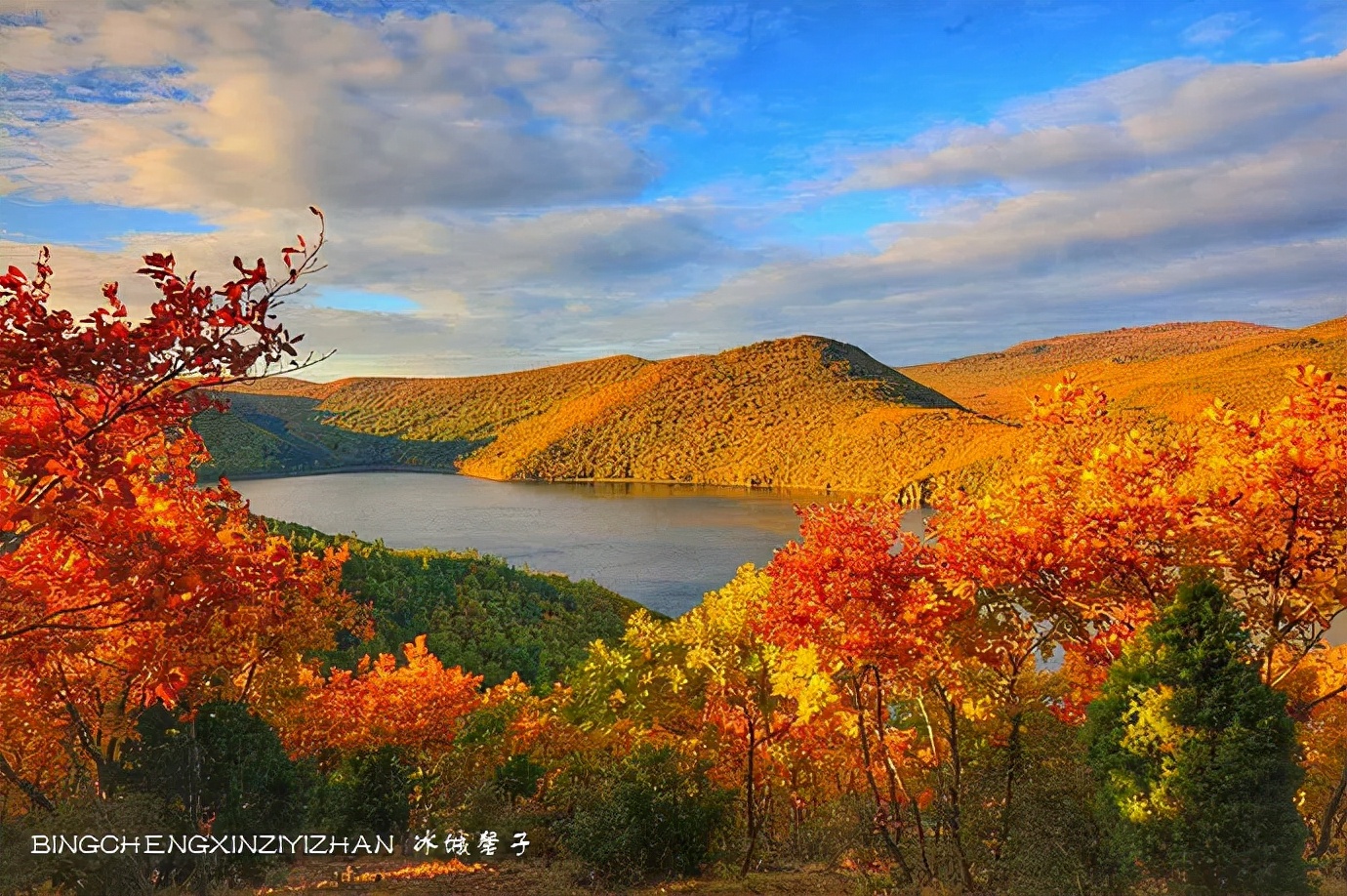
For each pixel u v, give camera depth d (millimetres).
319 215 6242
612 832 10938
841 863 11422
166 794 10172
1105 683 7617
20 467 5926
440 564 76438
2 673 8586
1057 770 9102
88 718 11242
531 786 15836
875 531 10578
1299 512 8555
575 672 15461
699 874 11039
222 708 11133
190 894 9172
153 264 5785
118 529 5965
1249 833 6316
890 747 13016
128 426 6652
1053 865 8070
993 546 9633
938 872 9438
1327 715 11297
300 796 11906
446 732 20266
